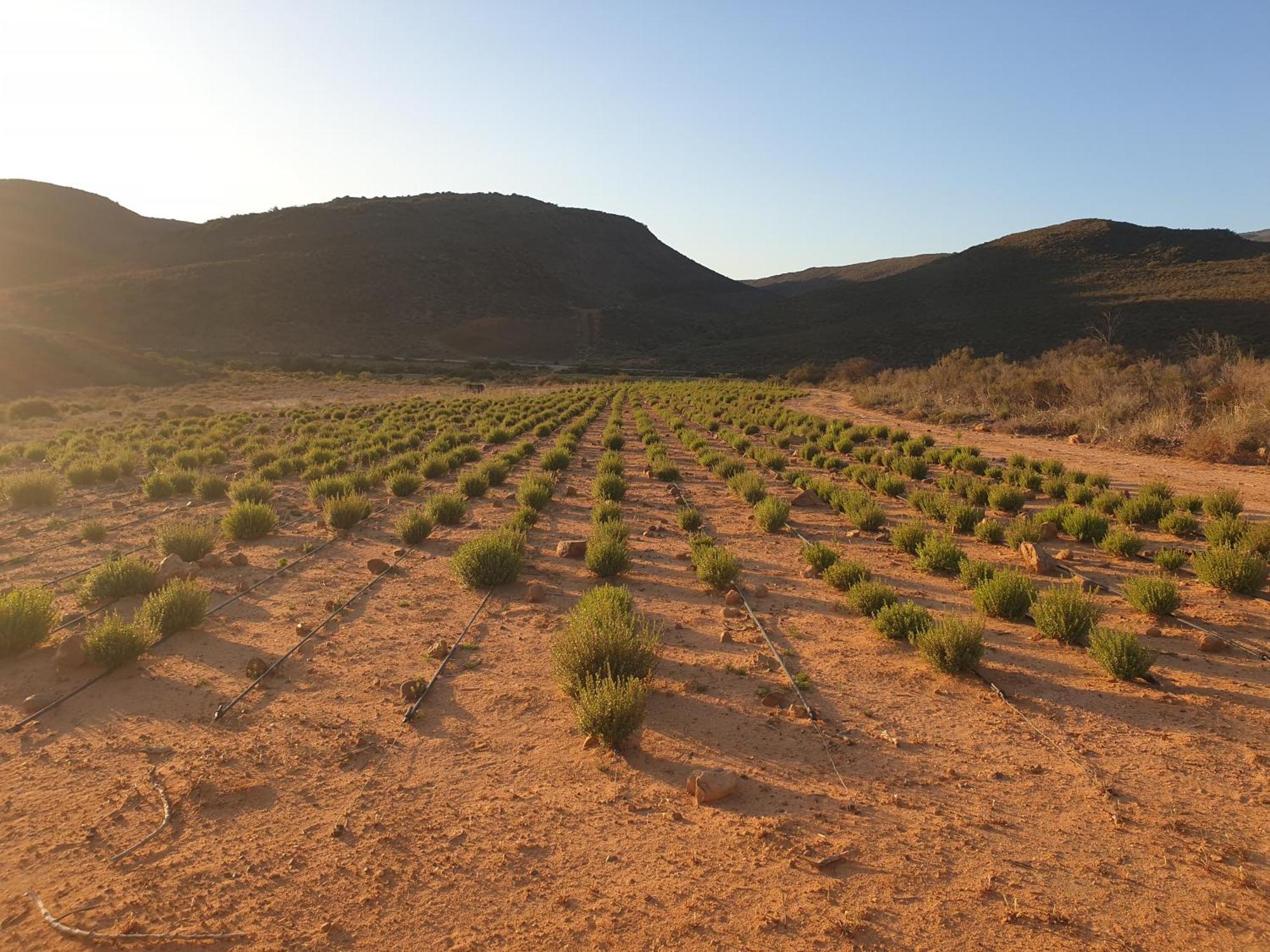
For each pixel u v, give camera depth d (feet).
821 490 53.83
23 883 13.19
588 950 11.62
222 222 508.53
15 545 39.47
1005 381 125.49
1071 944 11.60
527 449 80.33
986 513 48.37
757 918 12.25
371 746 18.21
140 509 50.06
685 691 21.31
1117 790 16.16
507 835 14.62
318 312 374.84
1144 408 89.61
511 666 23.21
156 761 17.42
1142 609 27.76
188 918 12.29
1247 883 12.94
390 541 40.86
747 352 333.42
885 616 25.46
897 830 14.70
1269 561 33.63
